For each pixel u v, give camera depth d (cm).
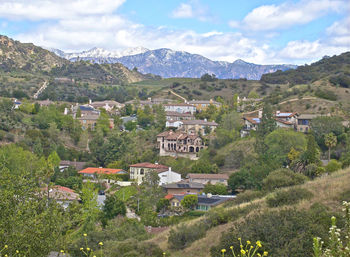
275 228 2648
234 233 2808
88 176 9325
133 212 6788
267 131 9538
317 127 9181
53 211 2167
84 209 5238
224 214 3738
